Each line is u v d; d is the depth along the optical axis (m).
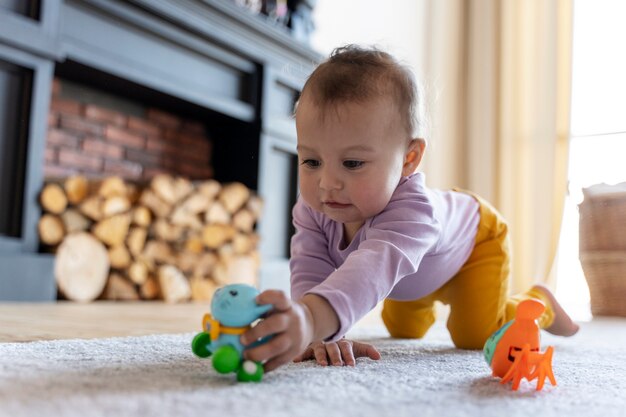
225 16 2.87
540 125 3.34
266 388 0.64
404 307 1.32
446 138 3.62
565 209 3.28
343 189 0.86
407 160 0.94
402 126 0.90
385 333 1.49
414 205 0.91
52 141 2.61
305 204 1.06
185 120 3.20
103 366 0.76
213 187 2.92
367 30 3.95
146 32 2.63
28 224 2.19
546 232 3.26
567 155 3.29
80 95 2.71
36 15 2.20
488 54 3.55
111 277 2.60
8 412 0.52
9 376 0.67
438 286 1.15
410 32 3.82
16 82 2.18
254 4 3.31
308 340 0.69
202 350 0.75
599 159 3.26
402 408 0.58
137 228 2.67
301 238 1.04
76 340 1.03
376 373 0.78
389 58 0.94
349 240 0.99
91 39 2.40
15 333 1.16
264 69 3.17
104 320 1.59
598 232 2.97
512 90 3.46
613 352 1.20
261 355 0.66
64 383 0.64
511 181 3.42
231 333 0.67
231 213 3.02
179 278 2.76
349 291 0.75
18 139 2.19
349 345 0.89
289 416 0.53
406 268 0.84
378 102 0.86
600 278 2.92
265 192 3.22
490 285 1.17
